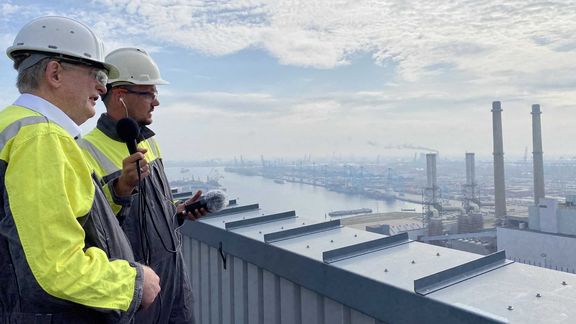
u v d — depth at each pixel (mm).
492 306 1312
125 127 1788
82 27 1229
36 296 983
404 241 2195
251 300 2607
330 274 1855
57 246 972
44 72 1158
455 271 1618
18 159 999
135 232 1825
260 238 2465
